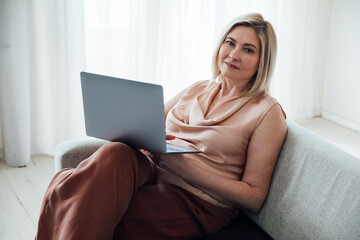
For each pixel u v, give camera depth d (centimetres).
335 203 123
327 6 313
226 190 143
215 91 165
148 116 128
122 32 249
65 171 141
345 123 320
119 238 141
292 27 297
